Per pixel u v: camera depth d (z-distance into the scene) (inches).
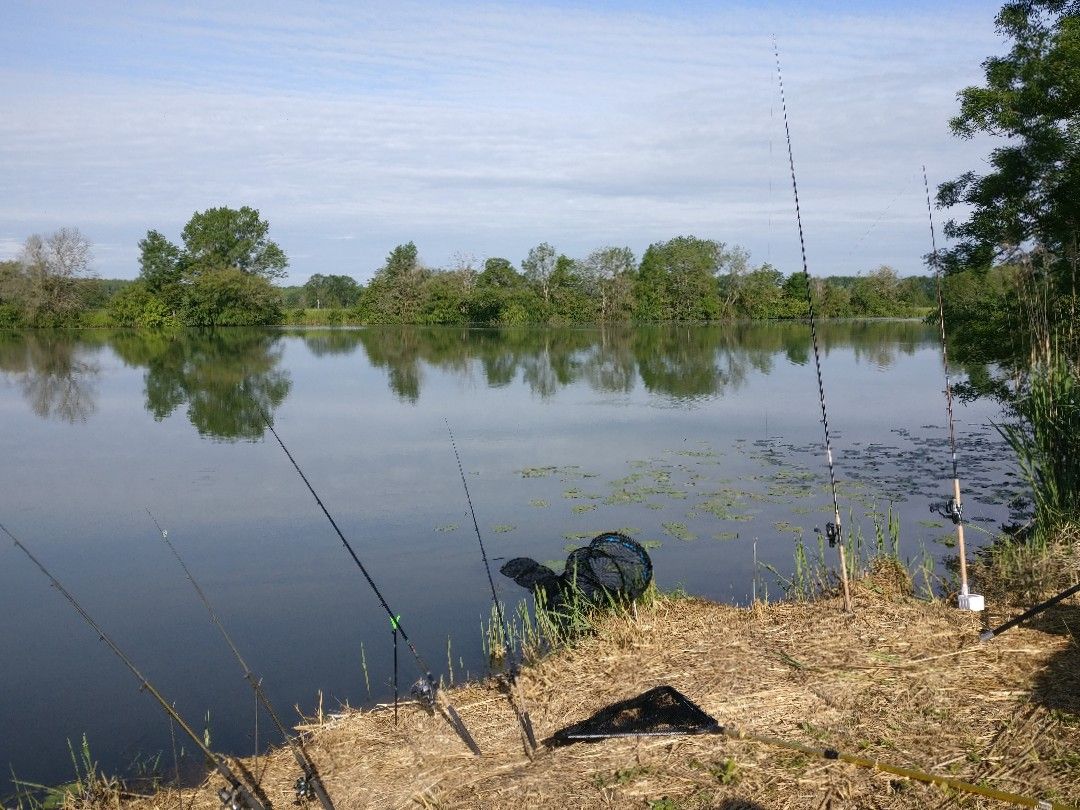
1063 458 312.3
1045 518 307.0
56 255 2701.8
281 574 350.0
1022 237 583.8
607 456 577.3
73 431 720.3
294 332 2527.1
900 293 2694.4
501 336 2222.0
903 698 173.5
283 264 3125.0
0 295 2635.3
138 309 2785.4
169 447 644.7
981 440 617.3
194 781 190.4
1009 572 268.7
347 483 511.8
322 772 169.6
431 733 181.9
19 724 227.3
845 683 182.4
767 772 149.4
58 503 473.1
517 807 146.0
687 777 150.0
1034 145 565.0
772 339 1923.0
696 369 1236.5
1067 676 176.7
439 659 260.5
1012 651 192.9
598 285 2994.6
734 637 217.0
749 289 2918.3
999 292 595.8
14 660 269.9
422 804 151.7
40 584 345.1
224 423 758.5
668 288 2965.1
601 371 1226.6
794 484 481.7
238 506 462.3
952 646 198.8
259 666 260.5
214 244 2979.8
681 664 201.9
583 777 153.6
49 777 198.4
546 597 304.2
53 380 1131.3
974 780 141.8
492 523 413.4
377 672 253.0
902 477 494.9
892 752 152.8
